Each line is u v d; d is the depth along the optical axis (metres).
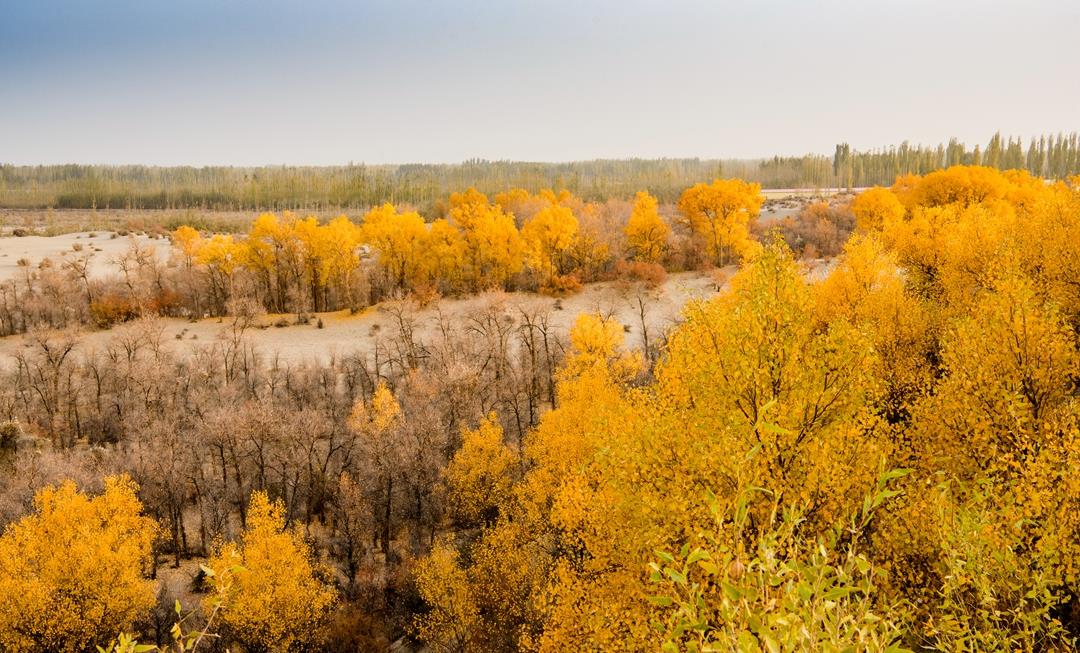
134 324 80.94
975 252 33.47
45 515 42.44
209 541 51.84
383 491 50.66
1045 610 8.59
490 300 76.62
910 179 129.12
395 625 41.62
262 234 103.62
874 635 4.23
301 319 94.56
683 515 15.13
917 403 20.88
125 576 40.16
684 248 105.31
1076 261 26.05
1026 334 17.80
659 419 17.95
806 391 15.74
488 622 35.50
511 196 157.75
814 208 125.00
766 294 16.23
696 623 4.28
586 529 26.47
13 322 95.38
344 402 67.56
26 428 62.81
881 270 33.59
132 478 52.38
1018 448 15.20
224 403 61.50
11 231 194.62
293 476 54.81
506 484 45.47
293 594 38.97
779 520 14.05
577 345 58.47
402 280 106.75
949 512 11.89
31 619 37.53
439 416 54.38
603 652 18.80
